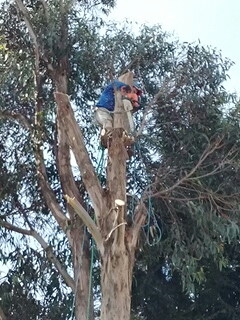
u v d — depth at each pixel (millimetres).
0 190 11984
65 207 12344
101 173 10805
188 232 11109
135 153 11359
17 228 11883
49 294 11898
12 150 12156
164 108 11320
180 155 11109
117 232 8898
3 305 11766
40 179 11586
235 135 11039
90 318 10656
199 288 12508
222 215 10562
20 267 11914
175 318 12375
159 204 11008
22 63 11797
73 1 11930
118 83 9516
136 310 12469
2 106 11867
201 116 11258
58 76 12047
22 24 12477
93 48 11812
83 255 11094
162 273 12469
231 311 12602
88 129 12148
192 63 11344
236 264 12781
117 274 8906
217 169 10469
